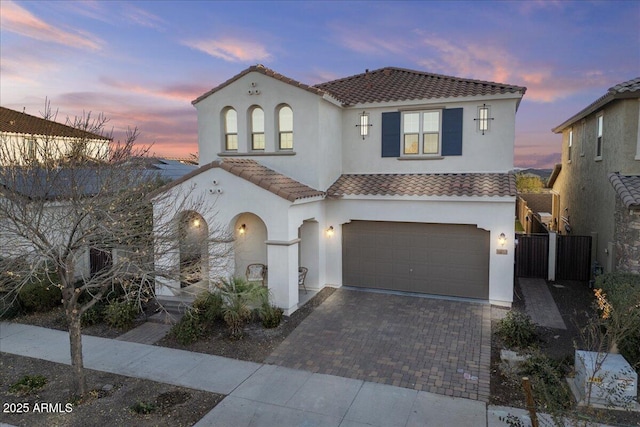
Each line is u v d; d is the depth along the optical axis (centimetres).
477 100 1516
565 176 2403
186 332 1105
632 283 1076
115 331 1205
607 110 1571
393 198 1468
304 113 1503
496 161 1526
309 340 1119
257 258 1598
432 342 1097
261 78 1555
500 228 1369
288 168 1542
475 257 1431
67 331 1218
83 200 849
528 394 580
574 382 826
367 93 1716
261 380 906
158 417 762
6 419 767
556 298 1455
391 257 1537
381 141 1653
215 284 1177
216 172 1346
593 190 1752
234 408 792
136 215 913
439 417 755
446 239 1460
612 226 1460
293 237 1319
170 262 1098
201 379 912
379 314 1307
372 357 1016
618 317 816
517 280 1703
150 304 1386
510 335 1053
